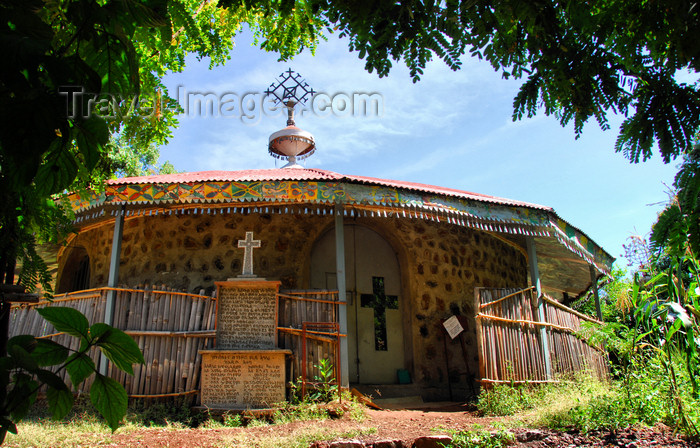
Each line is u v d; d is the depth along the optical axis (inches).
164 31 98.0
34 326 353.7
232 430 278.2
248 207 360.5
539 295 403.9
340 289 348.5
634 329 297.4
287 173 426.9
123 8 79.1
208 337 334.0
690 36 98.3
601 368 434.6
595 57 105.6
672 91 102.9
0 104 61.0
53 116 63.0
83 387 315.0
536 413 302.5
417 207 368.8
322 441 252.4
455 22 99.9
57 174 76.1
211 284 406.0
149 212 360.2
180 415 307.1
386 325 444.1
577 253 455.8
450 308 458.6
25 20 66.0
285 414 306.7
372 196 359.9
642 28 101.3
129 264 427.2
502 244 531.5
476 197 390.0
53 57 65.2
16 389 71.3
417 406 382.0
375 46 101.0
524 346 383.2
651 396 272.5
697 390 255.8
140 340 327.9
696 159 108.1
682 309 251.4
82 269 499.2
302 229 430.6
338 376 329.4
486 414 329.7
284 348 333.7
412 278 449.1
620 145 109.1
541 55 107.5
